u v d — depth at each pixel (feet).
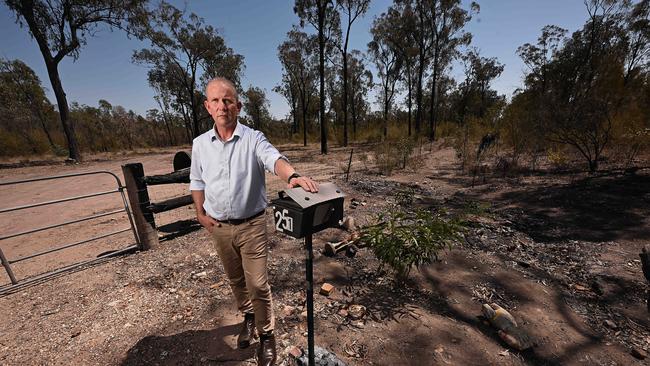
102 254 13.88
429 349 7.43
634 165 26.76
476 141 45.09
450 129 85.56
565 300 9.70
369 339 7.73
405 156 35.53
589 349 7.68
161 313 8.96
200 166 6.21
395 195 20.72
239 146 5.63
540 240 14.51
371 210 17.99
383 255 9.50
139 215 13.46
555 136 28.02
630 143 25.99
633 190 20.33
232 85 5.64
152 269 11.79
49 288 10.68
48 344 7.85
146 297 9.82
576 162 30.58
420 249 9.46
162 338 7.91
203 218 6.25
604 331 8.38
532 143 30.07
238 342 7.48
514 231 15.21
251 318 7.52
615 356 7.47
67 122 61.26
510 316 8.35
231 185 5.65
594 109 25.16
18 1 50.85
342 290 9.97
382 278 10.73
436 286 10.25
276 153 5.56
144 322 8.58
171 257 12.84
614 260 12.23
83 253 14.12
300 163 45.50
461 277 10.78
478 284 10.39
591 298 9.87
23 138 75.92
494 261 12.01
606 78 25.99
